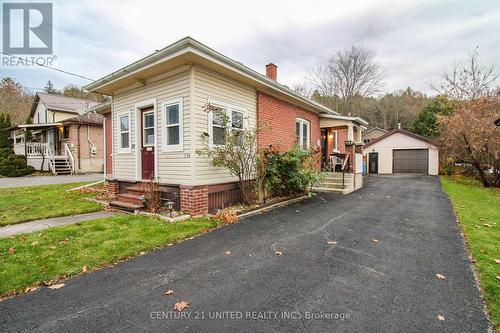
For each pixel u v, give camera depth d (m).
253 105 8.34
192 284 2.96
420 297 2.68
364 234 4.81
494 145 13.05
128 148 8.12
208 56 6.00
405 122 40.03
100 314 2.40
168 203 5.98
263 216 6.20
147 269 3.35
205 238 4.59
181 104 6.45
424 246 4.18
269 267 3.40
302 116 11.35
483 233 4.82
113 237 4.43
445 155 18.67
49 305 2.54
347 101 30.98
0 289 2.77
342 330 2.17
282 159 7.59
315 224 5.49
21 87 33.16
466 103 15.82
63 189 10.00
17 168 16.62
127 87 8.05
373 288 2.86
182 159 6.45
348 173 10.93
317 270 3.31
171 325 2.24
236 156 6.90
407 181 14.70
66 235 4.50
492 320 2.30
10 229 4.93
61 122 18.14
